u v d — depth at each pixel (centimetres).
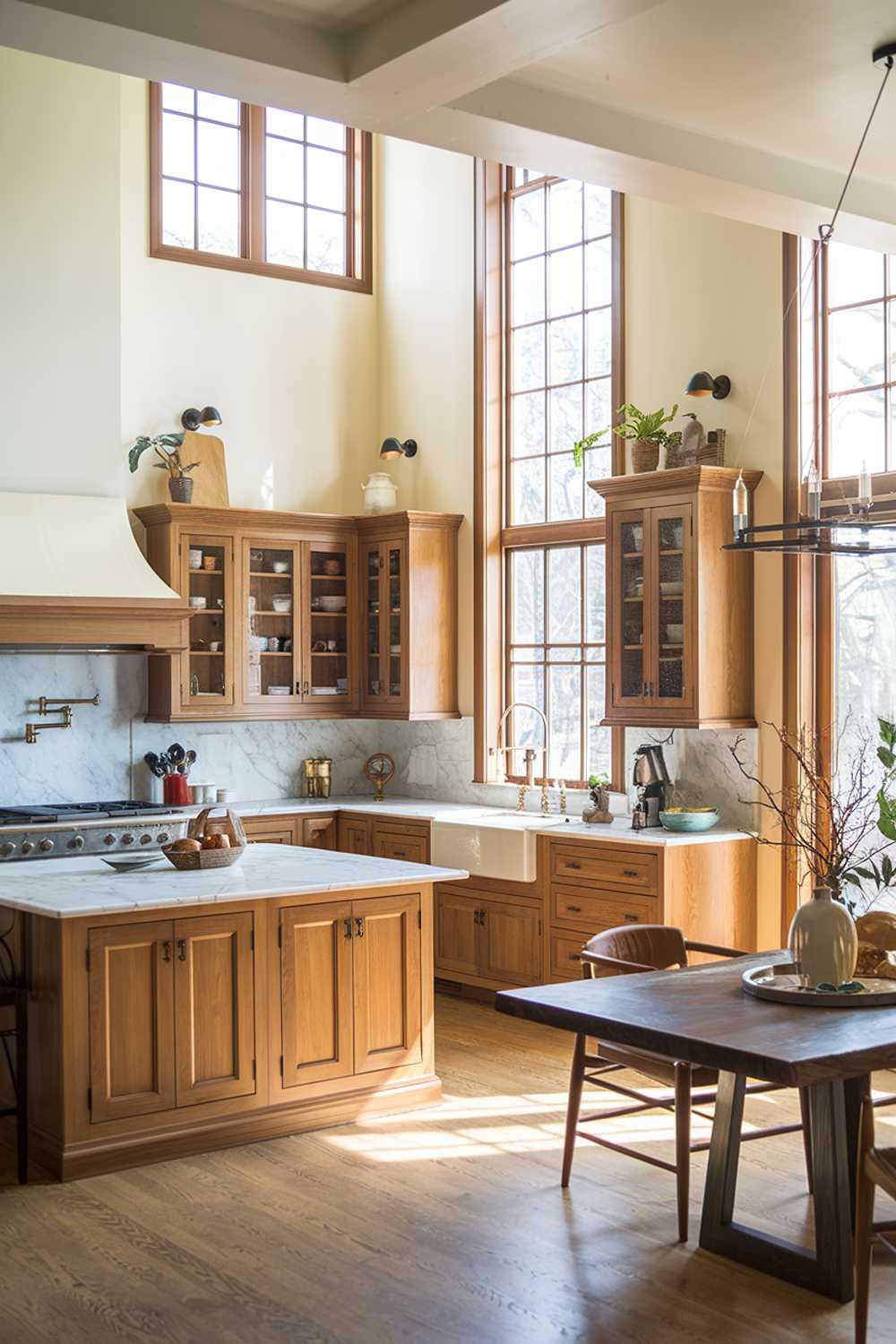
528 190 778
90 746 750
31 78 682
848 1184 366
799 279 619
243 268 812
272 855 565
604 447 733
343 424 854
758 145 445
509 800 770
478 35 317
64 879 501
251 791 813
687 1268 381
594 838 637
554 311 763
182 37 322
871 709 601
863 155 455
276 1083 491
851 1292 364
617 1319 349
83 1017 451
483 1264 382
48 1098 459
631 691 653
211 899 464
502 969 693
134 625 675
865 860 584
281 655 786
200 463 775
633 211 703
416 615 784
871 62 379
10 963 491
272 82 345
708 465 638
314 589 802
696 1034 336
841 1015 357
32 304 679
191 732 788
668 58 378
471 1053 611
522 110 393
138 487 768
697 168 434
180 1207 425
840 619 613
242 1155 473
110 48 325
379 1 325
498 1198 432
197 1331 343
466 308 802
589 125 406
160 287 780
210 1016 477
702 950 468
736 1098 395
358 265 863
